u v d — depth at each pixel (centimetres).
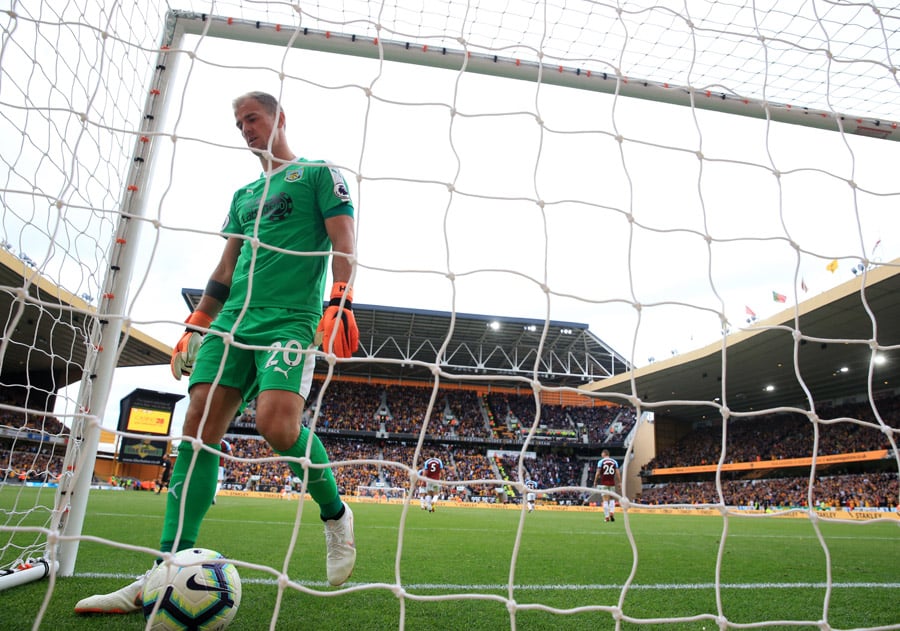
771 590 341
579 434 3750
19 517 491
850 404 3097
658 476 3778
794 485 2931
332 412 3634
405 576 358
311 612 241
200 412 226
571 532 820
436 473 1549
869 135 353
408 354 3559
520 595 306
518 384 3922
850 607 297
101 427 152
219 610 190
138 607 221
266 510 1110
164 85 309
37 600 236
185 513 216
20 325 1027
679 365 2716
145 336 2453
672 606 287
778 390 3150
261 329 230
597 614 263
